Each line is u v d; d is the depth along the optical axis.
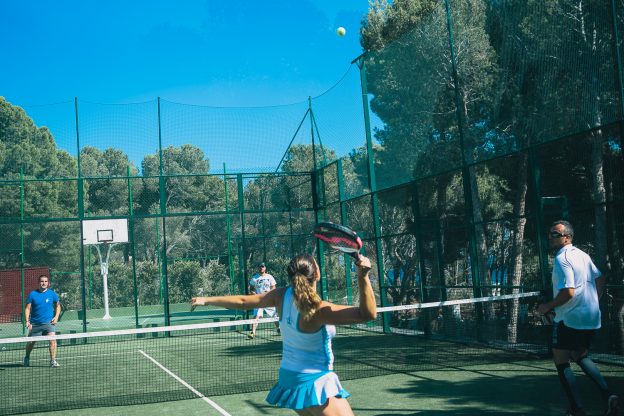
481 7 10.56
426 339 11.76
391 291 13.38
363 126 13.77
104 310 20.33
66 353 12.91
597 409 5.71
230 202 17.48
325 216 16.09
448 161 11.48
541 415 5.60
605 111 8.01
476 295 10.67
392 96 12.90
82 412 6.78
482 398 6.38
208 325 7.55
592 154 8.48
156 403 7.04
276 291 3.49
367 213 14.25
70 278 20.28
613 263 8.23
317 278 3.31
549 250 9.30
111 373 9.57
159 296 20.75
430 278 12.41
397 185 12.77
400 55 12.61
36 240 18.53
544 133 9.14
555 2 8.86
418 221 12.16
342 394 3.28
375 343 11.52
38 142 33.47
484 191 11.40
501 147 10.22
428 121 11.90
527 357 8.88
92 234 16.80
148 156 17.48
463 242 11.85
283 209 16.53
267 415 6.20
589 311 5.07
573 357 5.30
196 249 19.69
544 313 5.22
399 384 7.37
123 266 21.03
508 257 11.04
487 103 10.46
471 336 11.03
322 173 16.05
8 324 16.81
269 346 11.95
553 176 9.23
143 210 18.92
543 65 9.14
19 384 9.03
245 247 16.09
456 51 11.14
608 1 7.87
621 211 8.12
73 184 19.45
